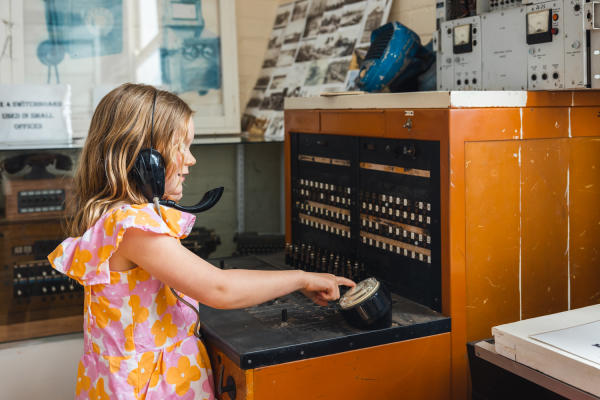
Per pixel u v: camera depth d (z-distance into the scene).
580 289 1.78
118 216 1.31
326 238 2.12
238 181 3.28
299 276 1.46
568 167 1.70
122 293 1.38
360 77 2.16
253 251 3.31
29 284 2.78
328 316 1.62
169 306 1.46
